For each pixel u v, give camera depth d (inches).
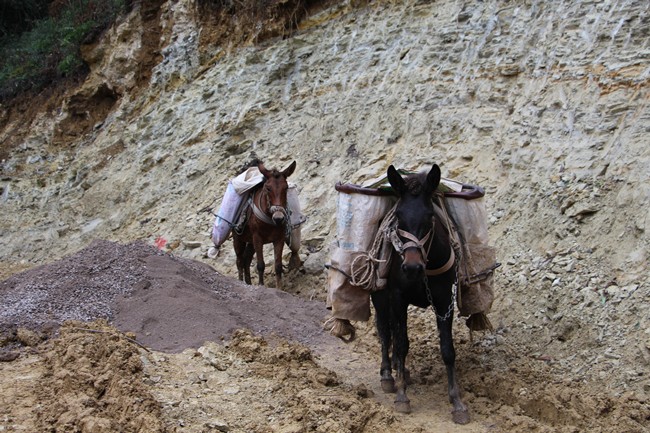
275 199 426.0
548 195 363.6
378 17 575.2
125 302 332.8
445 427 241.8
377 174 468.4
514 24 466.9
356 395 261.1
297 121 573.3
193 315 321.1
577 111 389.1
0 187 749.9
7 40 978.7
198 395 253.8
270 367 283.3
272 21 644.7
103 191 672.4
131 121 721.0
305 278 442.9
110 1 823.1
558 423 242.4
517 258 349.7
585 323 292.7
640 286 290.4
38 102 823.1
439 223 257.0
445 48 500.1
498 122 434.0
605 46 401.4
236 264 487.2
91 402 233.6
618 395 251.9
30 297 340.2
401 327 258.2
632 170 338.3
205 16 714.2
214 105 647.8
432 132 468.1
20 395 245.6
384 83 528.7
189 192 602.9
